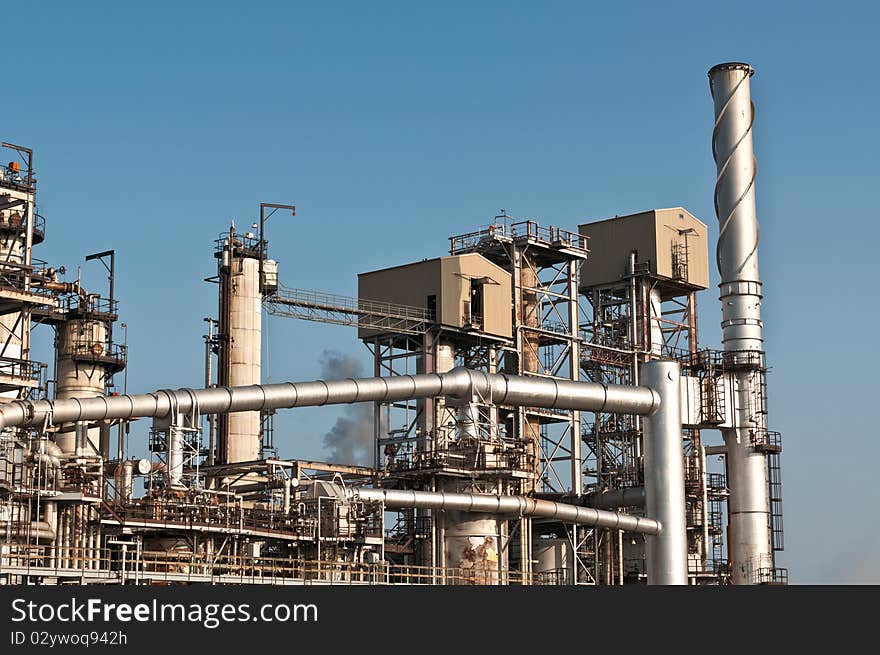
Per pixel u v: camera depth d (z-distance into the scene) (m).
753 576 120.12
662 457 109.00
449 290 125.56
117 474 87.94
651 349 137.75
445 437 113.94
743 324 123.88
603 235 140.75
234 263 126.44
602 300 141.62
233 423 122.44
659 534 108.38
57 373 111.75
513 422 126.25
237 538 90.06
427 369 125.31
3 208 98.94
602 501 120.25
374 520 98.62
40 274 102.56
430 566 107.56
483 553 105.69
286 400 95.38
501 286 129.12
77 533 83.56
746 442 121.81
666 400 109.62
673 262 139.38
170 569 87.81
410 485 108.69
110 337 113.44
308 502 95.94
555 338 134.00
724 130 127.31
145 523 85.38
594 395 106.81
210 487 103.62
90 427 90.88
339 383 97.88
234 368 125.06
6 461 79.81
